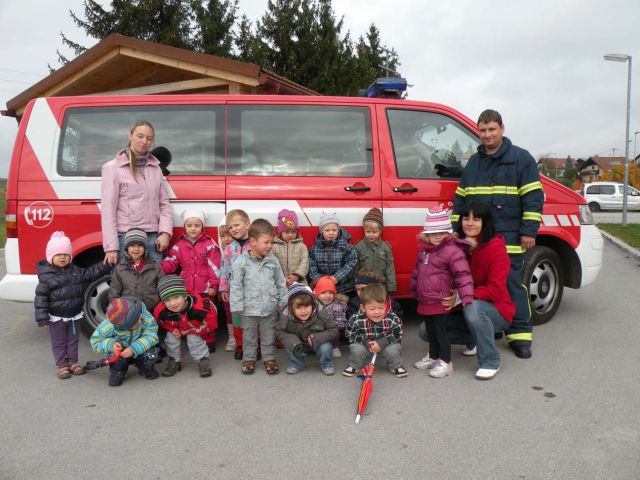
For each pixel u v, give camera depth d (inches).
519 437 108.7
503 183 155.9
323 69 962.7
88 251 174.7
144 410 125.9
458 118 185.9
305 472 96.6
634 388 134.1
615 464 97.7
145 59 367.2
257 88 360.2
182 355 171.5
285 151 176.7
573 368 149.2
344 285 173.0
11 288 167.2
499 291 142.3
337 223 167.0
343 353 170.4
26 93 414.0
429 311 145.1
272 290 148.1
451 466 97.8
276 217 171.8
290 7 984.3
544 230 187.3
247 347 151.0
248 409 125.6
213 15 987.3
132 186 156.6
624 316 206.7
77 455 104.1
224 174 173.3
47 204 167.9
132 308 140.0
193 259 164.6
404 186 177.8
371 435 110.8
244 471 97.2
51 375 151.9
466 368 152.4
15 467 99.7
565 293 251.8
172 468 98.7
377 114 181.3
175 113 175.5
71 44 931.3
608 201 1085.8
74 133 172.6
